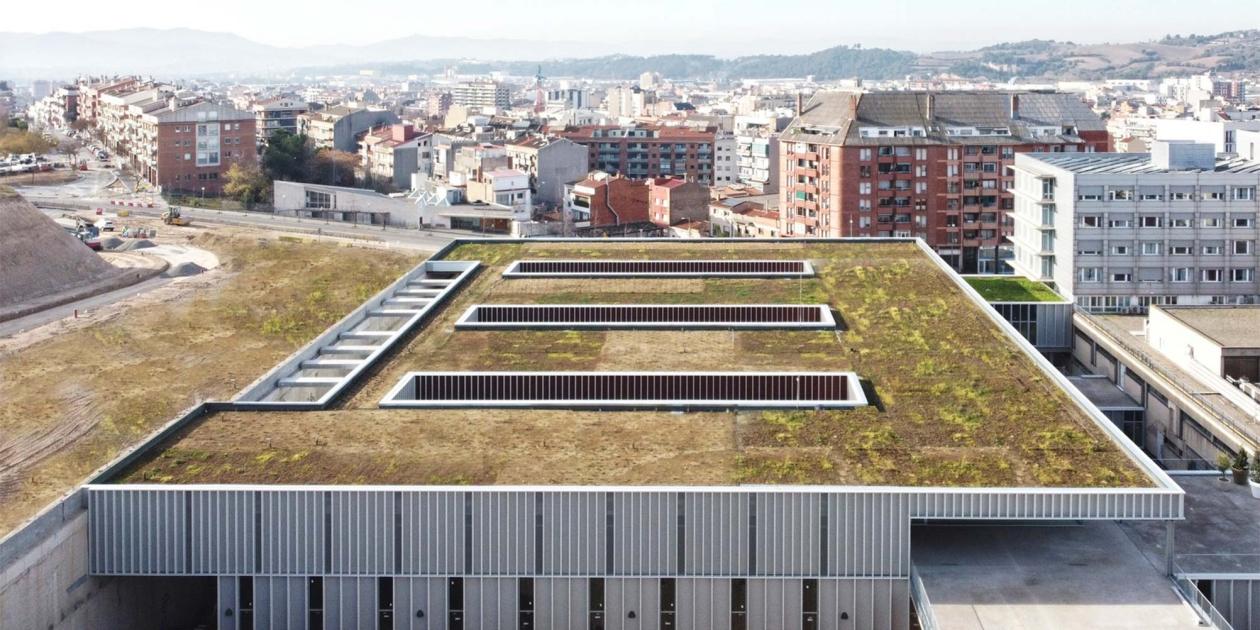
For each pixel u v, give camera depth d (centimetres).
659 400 10969
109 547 8319
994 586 8088
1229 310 14362
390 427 9831
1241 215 17588
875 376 11425
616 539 8212
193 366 18375
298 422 9975
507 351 12625
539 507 8212
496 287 16100
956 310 14312
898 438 9512
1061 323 17300
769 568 8231
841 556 8225
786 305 14225
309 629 8331
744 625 8300
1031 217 19275
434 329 13625
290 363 11981
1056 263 18475
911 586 8225
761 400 11138
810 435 9588
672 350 12619
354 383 11231
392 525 8225
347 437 9581
